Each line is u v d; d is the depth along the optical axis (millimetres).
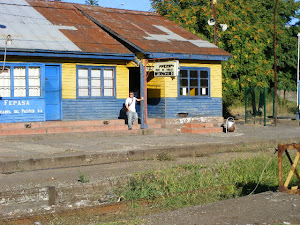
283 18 43125
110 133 22188
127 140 20406
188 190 11391
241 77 32219
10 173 13352
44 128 20938
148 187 11555
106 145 18484
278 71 41844
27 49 20344
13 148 17375
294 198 9844
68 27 24406
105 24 25781
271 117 32750
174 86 25078
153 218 8508
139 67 23938
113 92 23969
